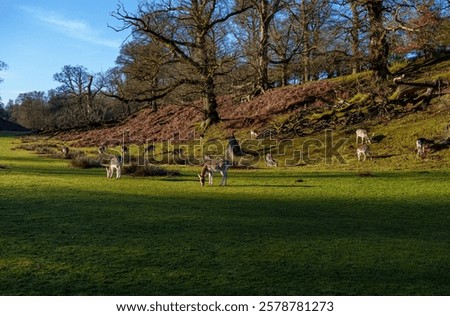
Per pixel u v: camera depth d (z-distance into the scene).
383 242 10.72
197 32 46.00
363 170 27.19
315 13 52.03
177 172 27.50
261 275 8.33
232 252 9.77
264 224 12.58
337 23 42.56
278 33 65.94
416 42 40.19
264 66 54.88
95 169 30.42
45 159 39.25
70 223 12.48
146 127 59.00
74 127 74.06
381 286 7.82
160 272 8.46
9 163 33.81
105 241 10.60
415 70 46.66
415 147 30.56
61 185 20.34
